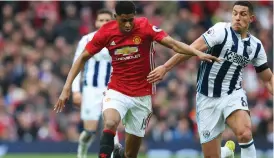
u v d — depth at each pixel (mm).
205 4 42031
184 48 15953
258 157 30891
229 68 16609
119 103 16578
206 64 16734
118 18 15984
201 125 17062
